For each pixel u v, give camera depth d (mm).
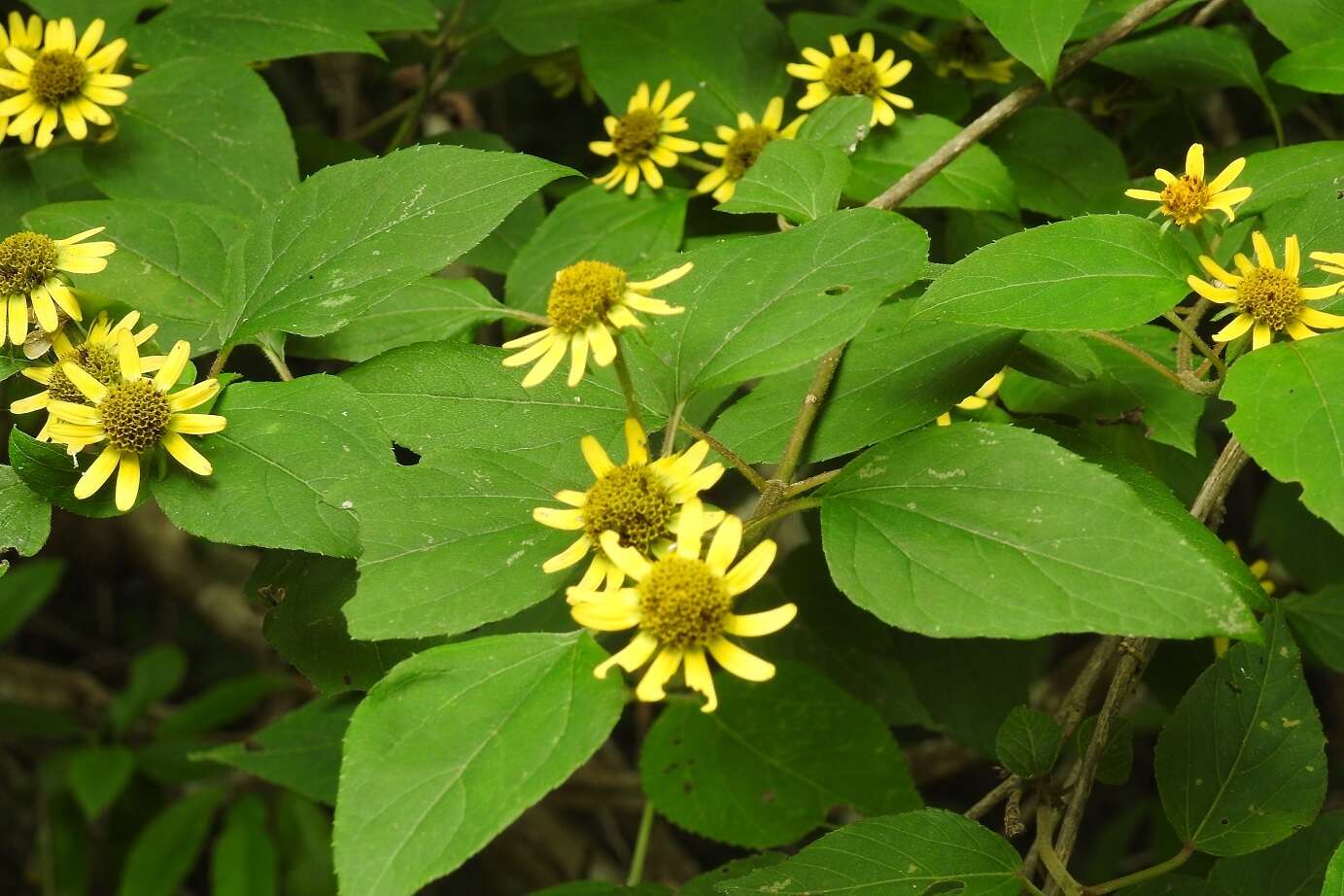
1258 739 562
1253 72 688
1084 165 691
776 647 709
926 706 701
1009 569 512
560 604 657
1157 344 621
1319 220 585
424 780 508
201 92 662
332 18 688
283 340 593
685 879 1020
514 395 573
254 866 924
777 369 542
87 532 1179
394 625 527
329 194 585
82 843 1073
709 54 707
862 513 526
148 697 1061
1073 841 569
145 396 549
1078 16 608
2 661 1175
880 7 830
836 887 546
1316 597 651
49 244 583
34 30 671
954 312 549
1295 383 528
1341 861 513
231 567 1166
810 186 610
